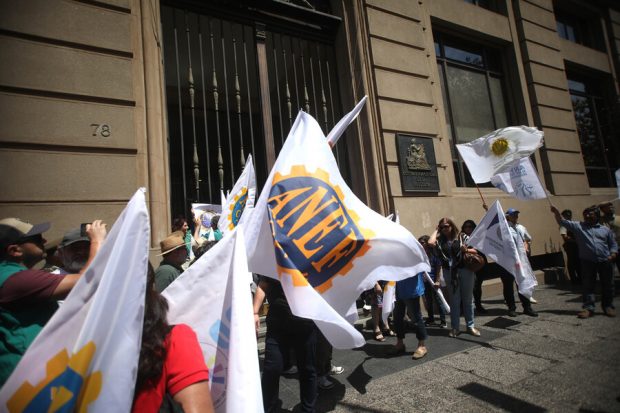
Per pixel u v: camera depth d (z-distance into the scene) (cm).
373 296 509
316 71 809
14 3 423
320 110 790
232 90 998
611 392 282
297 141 257
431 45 819
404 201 689
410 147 714
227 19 637
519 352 399
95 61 461
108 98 462
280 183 239
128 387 107
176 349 117
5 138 401
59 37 443
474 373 352
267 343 268
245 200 417
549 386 306
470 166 568
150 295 123
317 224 234
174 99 953
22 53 421
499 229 538
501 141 553
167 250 315
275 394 260
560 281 890
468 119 909
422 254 244
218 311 151
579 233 541
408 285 420
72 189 427
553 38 1049
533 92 973
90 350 106
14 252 186
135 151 471
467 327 491
